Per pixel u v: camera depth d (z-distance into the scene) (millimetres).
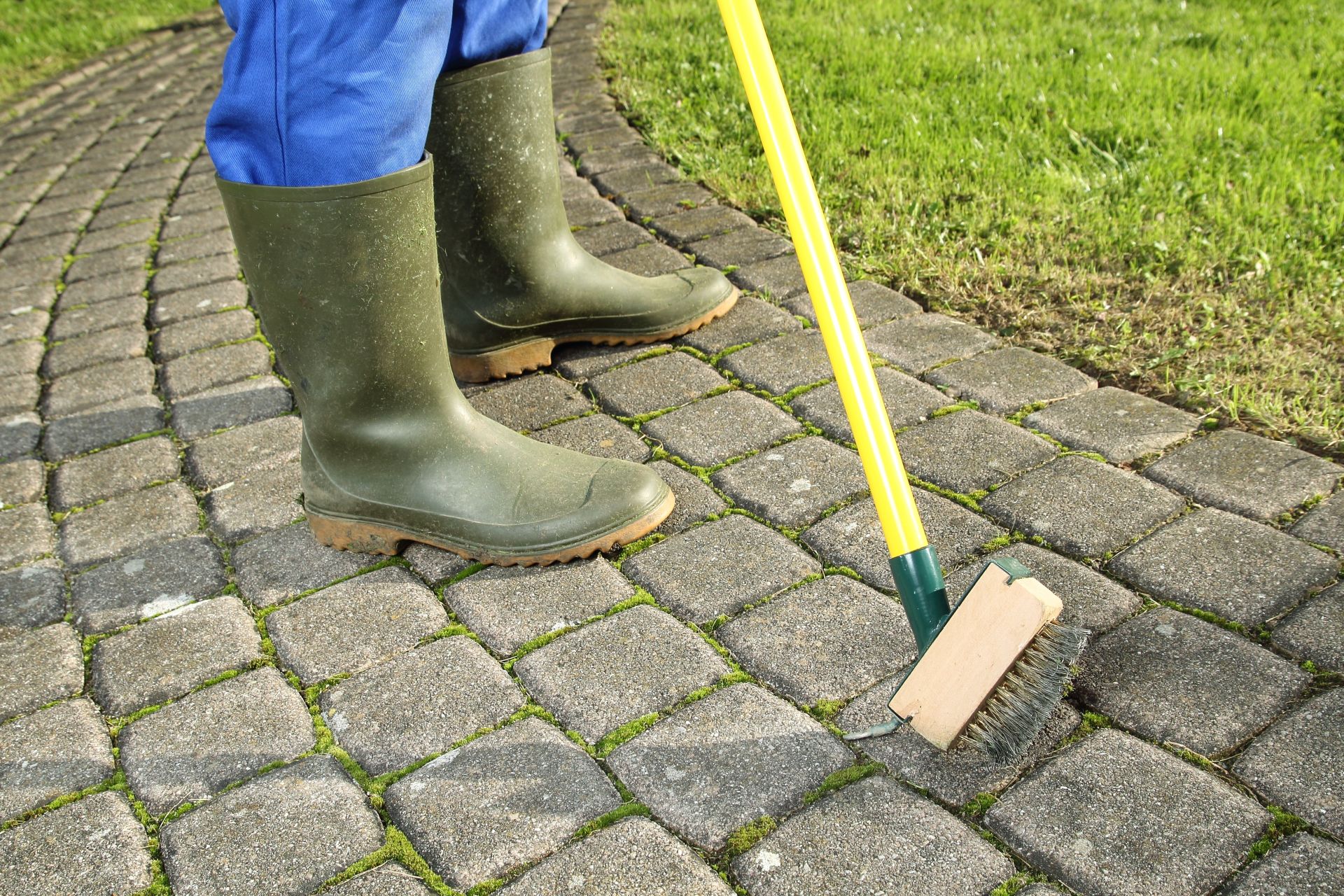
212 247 3322
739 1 1507
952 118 3492
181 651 1718
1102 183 2961
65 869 1368
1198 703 1451
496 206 2238
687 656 1616
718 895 1258
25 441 2375
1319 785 1321
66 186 4039
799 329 2514
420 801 1415
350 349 1725
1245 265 2518
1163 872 1240
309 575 1872
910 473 1983
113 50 6148
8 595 1891
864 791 1375
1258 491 1835
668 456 2109
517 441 1924
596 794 1401
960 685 1333
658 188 3375
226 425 2354
